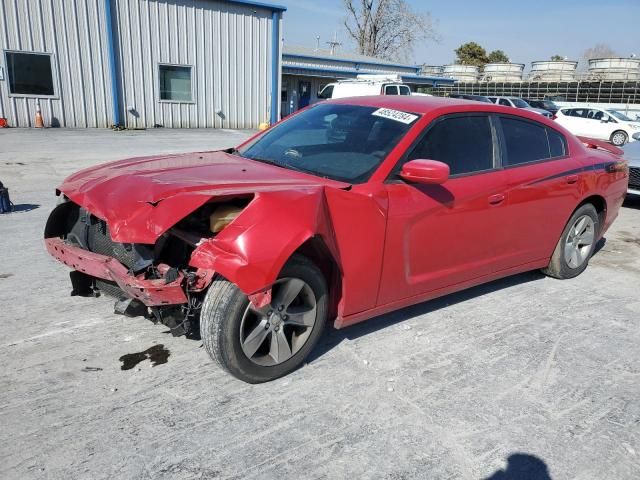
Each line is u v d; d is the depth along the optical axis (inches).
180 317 115.3
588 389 125.7
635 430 111.2
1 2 642.8
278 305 114.7
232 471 93.0
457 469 97.0
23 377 117.6
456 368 131.3
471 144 152.4
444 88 1923.0
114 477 90.2
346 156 138.3
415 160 128.0
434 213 137.6
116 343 134.4
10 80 671.1
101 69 727.7
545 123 180.4
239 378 115.4
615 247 251.9
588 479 96.7
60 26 685.9
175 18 772.0
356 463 96.9
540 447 104.3
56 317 146.9
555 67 1999.3
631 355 143.3
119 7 723.4
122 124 765.9
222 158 151.8
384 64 1444.4
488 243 157.6
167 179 120.0
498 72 2081.7
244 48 851.4
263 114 903.7
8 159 433.4
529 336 151.1
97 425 103.0
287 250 104.7
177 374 121.8
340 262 120.8
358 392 118.6
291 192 111.3
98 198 116.5
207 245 104.3
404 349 138.9
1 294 160.6
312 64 1259.2
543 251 182.2
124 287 110.7
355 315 130.6
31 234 225.5
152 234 103.5
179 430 102.8
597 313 169.9
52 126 711.1
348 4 2113.7
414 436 105.1
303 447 100.0
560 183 174.7
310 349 124.4
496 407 116.3
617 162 204.5
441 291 150.9
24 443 97.0
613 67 1871.3
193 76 811.4
